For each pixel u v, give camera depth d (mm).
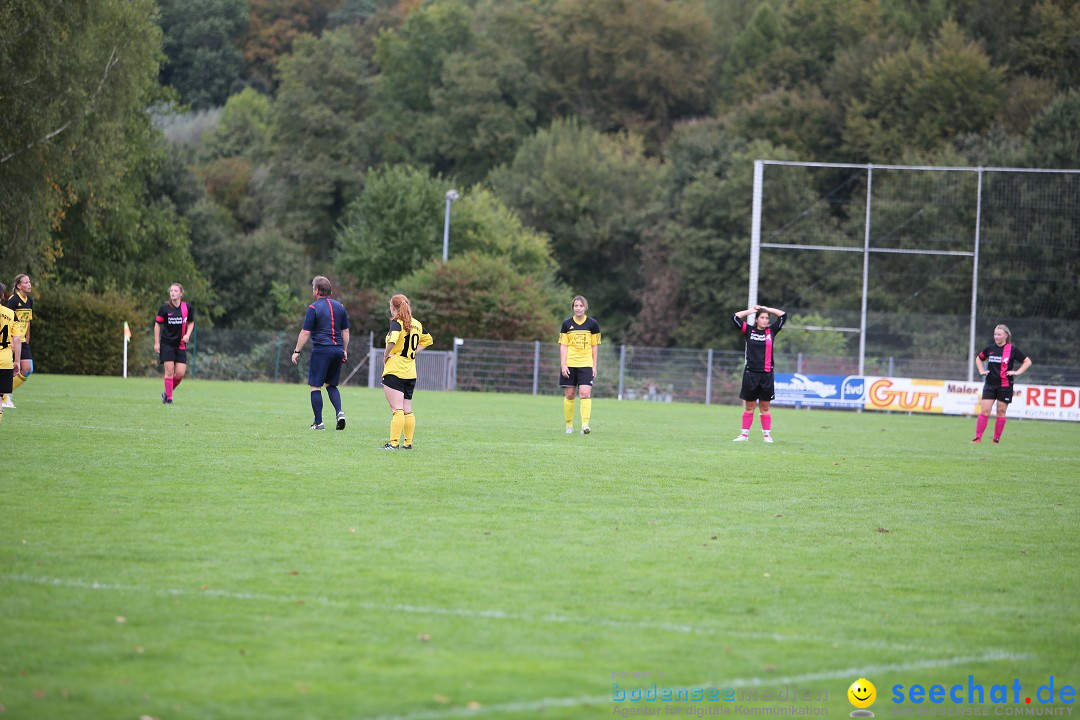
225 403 62531
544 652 16703
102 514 25406
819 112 167125
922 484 36594
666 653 16875
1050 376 98625
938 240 107875
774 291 152000
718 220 158750
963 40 163125
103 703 14242
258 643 16703
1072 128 131125
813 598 20281
